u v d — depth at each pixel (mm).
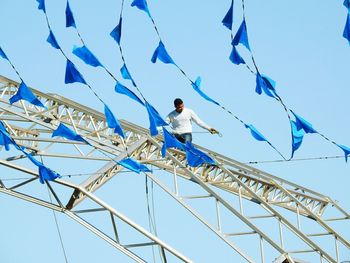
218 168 62375
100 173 57438
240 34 50750
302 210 65938
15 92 61156
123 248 56938
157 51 51938
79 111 62750
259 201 61875
